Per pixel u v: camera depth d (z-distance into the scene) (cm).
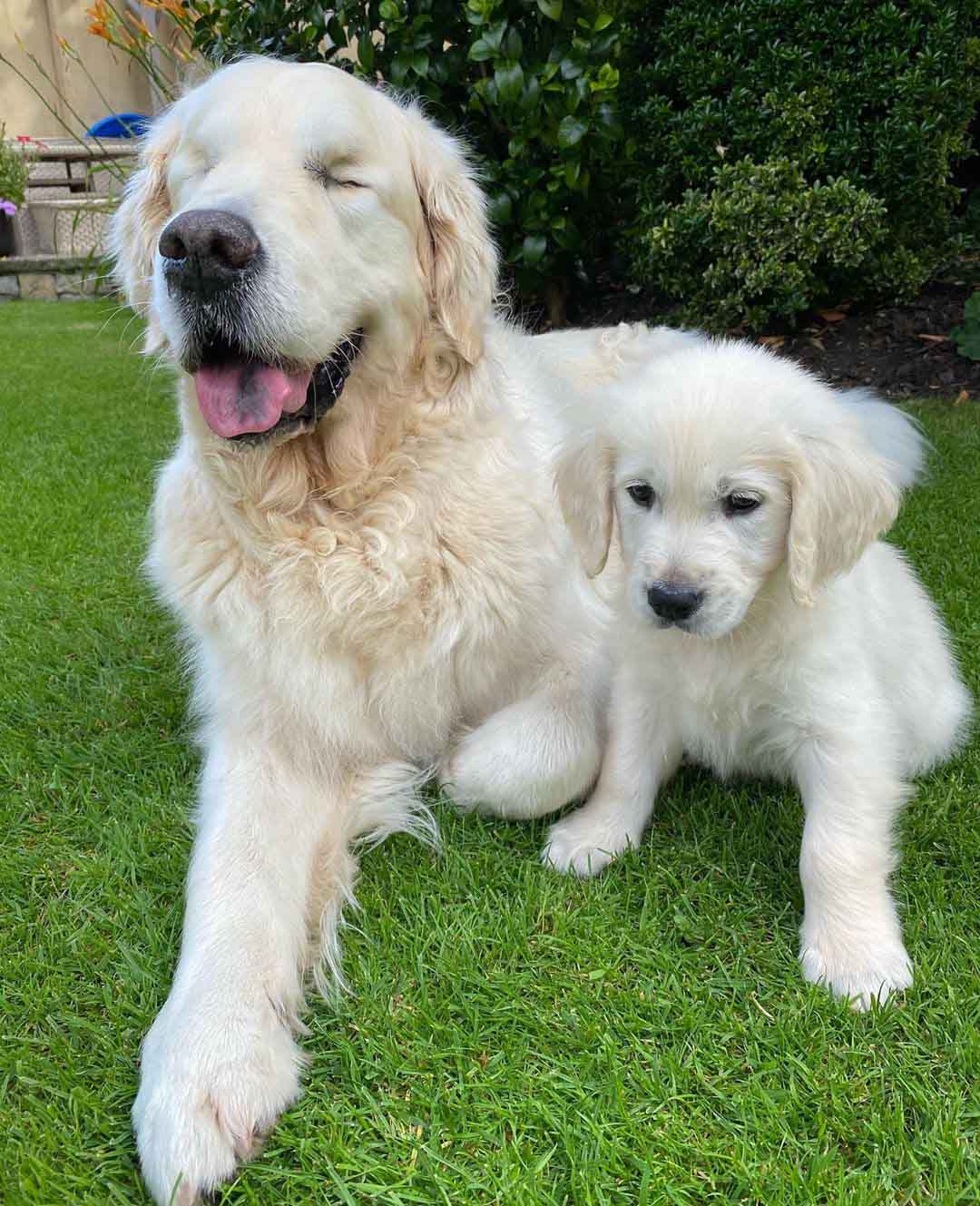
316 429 47
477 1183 29
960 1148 30
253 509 48
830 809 40
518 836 47
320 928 40
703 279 112
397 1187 30
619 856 44
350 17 109
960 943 38
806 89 102
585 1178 29
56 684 61
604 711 49
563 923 40
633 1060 34
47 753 53
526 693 52
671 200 113
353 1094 33
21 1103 33
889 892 41
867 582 48
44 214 222
